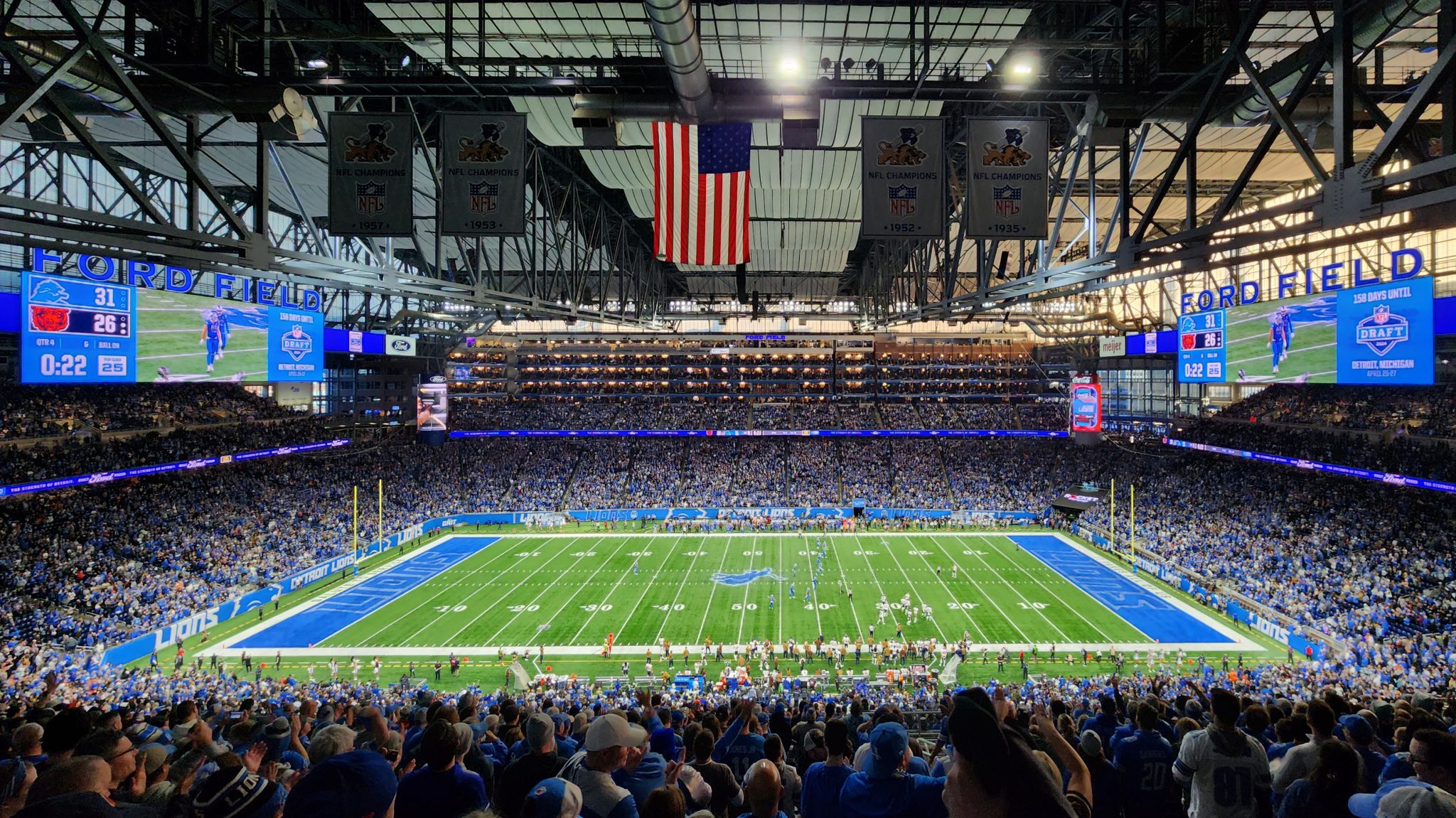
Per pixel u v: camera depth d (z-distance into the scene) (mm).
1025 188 16469
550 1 20781
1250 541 44844
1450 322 33688
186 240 15773
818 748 8375
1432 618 30812
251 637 36906
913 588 44719
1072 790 4031
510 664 33562
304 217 20453
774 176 36031
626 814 4375
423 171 32125
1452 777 3721
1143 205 40812
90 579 36719
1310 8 12016
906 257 45594
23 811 3605
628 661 34031
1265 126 28125
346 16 22391
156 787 5930
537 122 27578
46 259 40062
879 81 16031
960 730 2232
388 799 3795
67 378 31062
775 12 21453
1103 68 19828
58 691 23516
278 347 41875
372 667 33281
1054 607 40938
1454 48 9477
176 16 15547
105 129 29797
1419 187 12367
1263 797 5133
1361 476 40812
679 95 15594
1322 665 27688
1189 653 34094
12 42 12891
